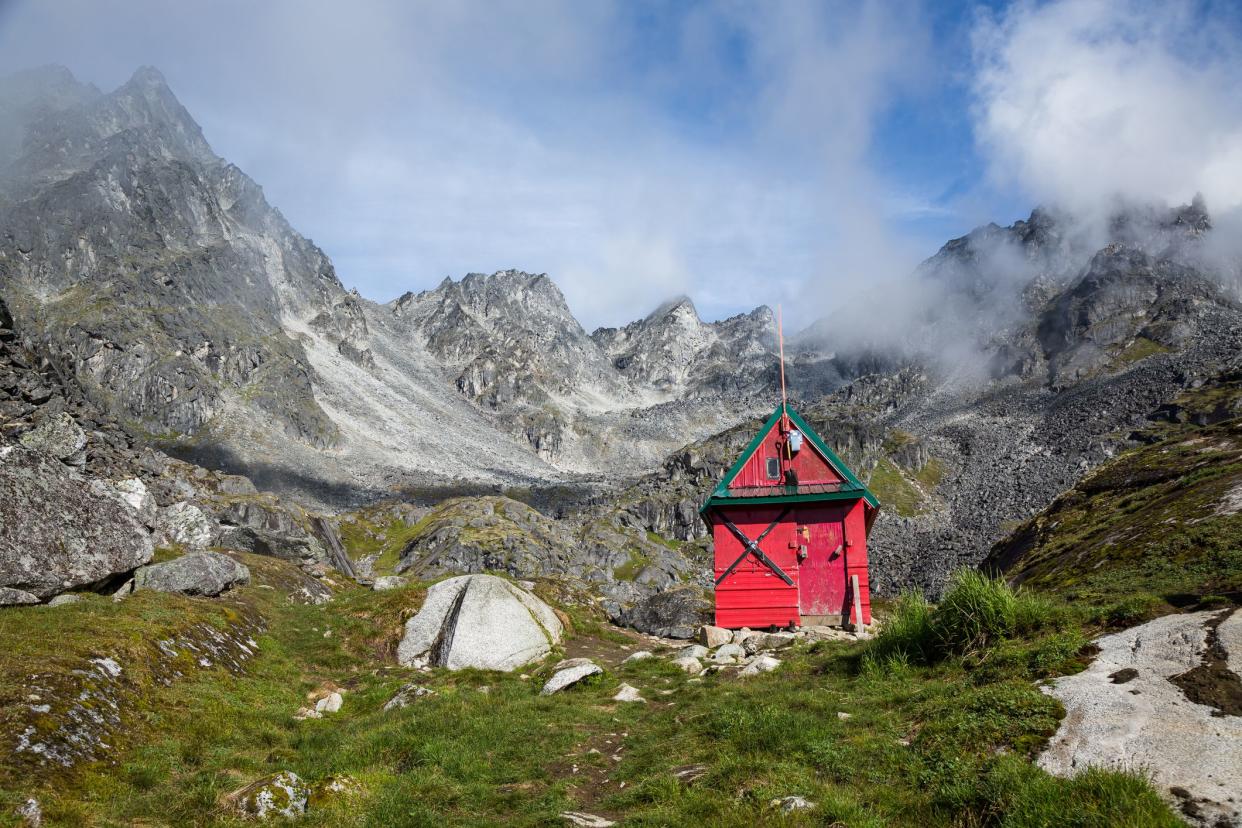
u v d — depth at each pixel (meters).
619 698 19.95
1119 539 24.44
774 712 14.86
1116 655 13.02
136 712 15.74
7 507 20.34
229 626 23.28
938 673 16.17
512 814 12.71
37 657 15.67
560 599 39.53
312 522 70.19
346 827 12.12
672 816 11.22
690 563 195.62
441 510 189.12
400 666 25.39
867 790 10.98
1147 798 8.37
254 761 15.28
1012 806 9.17
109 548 22.36
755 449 32.28
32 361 41.88
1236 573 15.57
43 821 11.08
